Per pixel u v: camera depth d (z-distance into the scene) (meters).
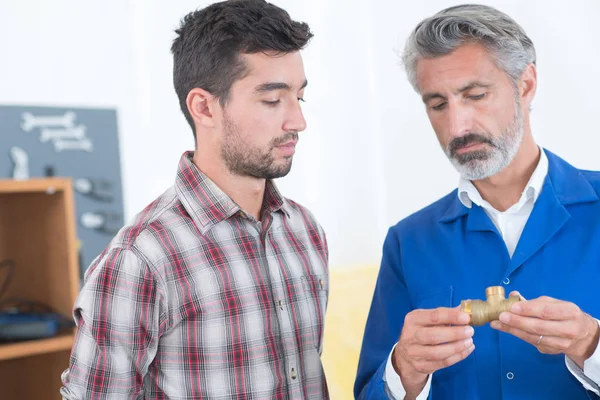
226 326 1.21
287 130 1.20
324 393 1.31
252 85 1.18
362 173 3.12
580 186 1.30
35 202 2.03
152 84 2.90
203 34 1.21
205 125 1.24
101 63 2.82
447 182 2.92
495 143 1.26
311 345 1.31
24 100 2.68
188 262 1.21
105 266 1.19
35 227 2.05
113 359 1.17
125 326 1.17
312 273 1.34
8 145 2.57
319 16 3.03
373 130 3.11
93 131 2.73
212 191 1.25
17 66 2.67
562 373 1.22
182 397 1.20
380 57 3.05
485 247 1.32
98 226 2.71
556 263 1.26
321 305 1.35
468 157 1.27
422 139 2.97
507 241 1.34
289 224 1.36
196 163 1.30
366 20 3.08
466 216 1.37
